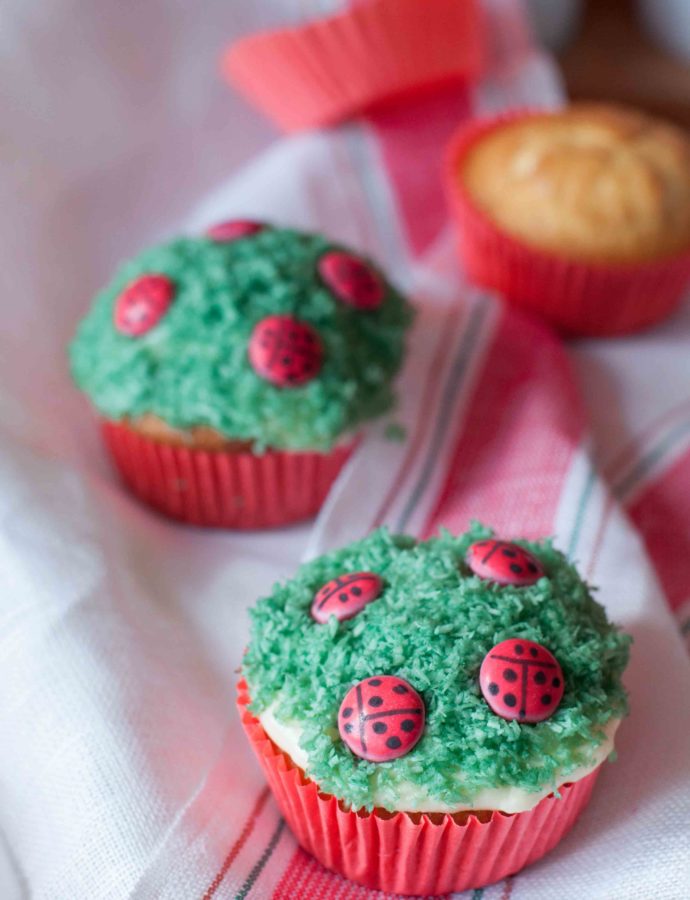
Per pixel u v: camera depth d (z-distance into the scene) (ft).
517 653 1.04
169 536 1.37
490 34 1.81
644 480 1.43
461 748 1.02
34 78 1.52
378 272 1.44
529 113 1.74
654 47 2.06
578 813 1.10
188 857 1.06
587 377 1.55
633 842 1.07
